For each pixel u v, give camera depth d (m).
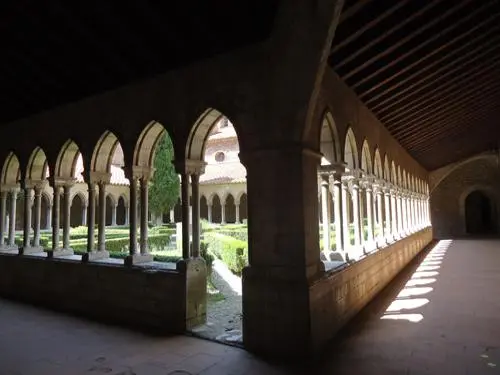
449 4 5.16
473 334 5.05
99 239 6.89
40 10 5.31
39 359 4.38
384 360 4.23
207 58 5.32
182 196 5.53
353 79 6.45
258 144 4.79
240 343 4.79
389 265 9.04
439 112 9.91
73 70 6.41
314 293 4.54
